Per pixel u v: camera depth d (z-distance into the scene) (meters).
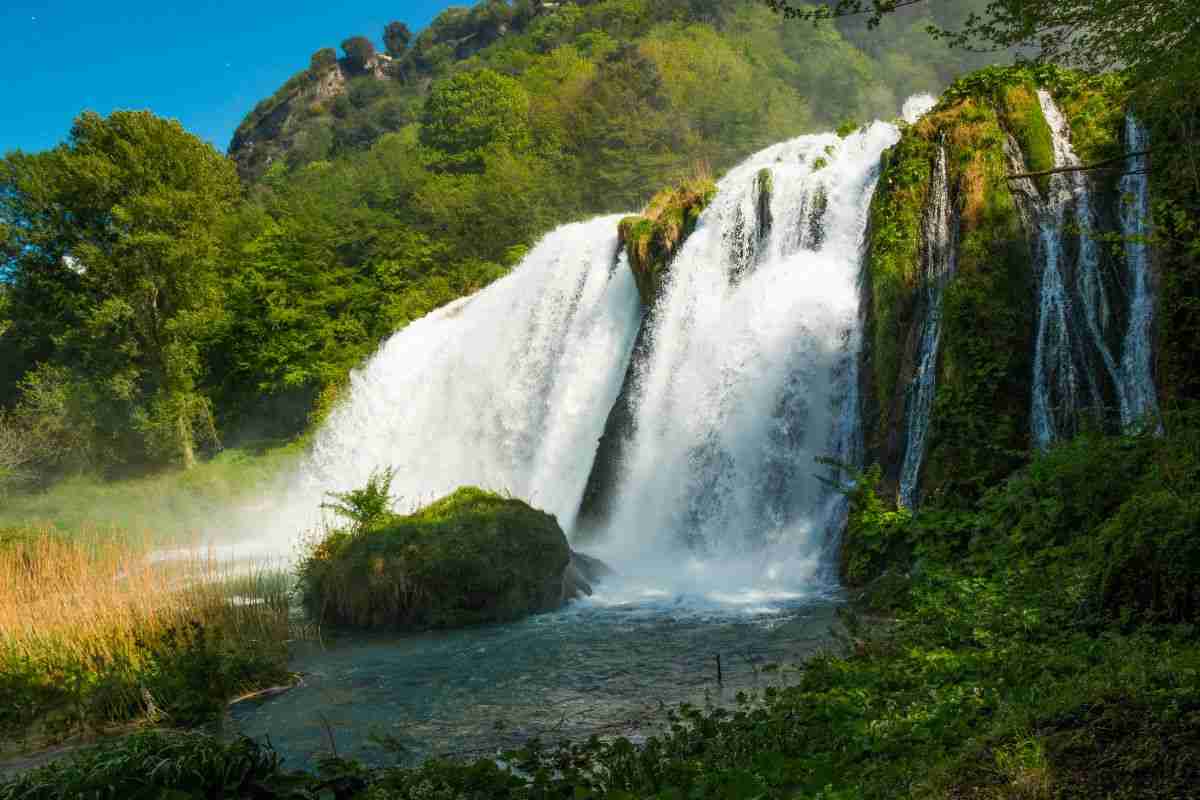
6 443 39.62
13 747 9.07
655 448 19.89
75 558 15.05
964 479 13.20
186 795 6.09
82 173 39.41
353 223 44.91
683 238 22.88
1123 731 4.50
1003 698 5.83
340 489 31.08
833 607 12.35
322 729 8.87
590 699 9.21
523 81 78.62
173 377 41.50
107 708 9.73
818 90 70.75
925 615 9.09
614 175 52.84
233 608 12.91
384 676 10.72
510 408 27.73
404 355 33.22
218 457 39.28
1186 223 12.52
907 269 15.61
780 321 17.88
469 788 6.31
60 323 44.50
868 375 15.96
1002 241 14.70
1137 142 14.58
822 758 5.58
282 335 40.56
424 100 127.50
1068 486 10.50
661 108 59.81
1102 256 14.26
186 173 42.88
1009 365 13.90
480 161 63.66
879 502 13.92
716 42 74.38
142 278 40.44
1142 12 8.87
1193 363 12.23
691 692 9.05
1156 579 6.90
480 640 12.20
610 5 99.44
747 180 21.55
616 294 25.38
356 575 13.64
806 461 16.59
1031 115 15.78
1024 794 4.27
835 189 19.20
